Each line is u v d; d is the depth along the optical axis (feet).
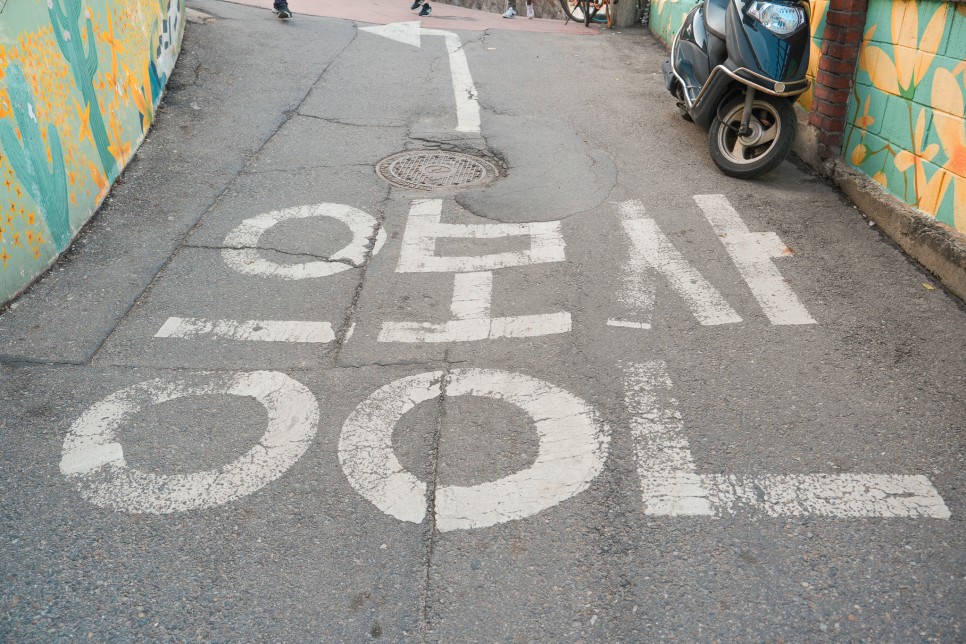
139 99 22.27
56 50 17.19
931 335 14.01
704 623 8.59
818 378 12.76
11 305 14.73
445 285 15.78
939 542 9.61
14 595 8.94
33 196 15.56
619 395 12.41
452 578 9.21
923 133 17.06
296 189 19.92
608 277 16.02
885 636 8.41
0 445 11.28
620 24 42.52
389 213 18.83
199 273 16.05
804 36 19.56
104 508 10.24
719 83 20.79
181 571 9.31
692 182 20.76
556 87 29.43
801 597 8.88
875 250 17.13
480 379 12.86
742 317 14.56
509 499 10.37
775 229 18.08
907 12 17.60
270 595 9.00
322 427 11.74
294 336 14.05
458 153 22.68
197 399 12.34
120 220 18.04
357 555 9.54
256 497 10.44
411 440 11.47
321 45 32.83
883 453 11.09
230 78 27.66
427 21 40.83
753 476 10.68
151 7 24.77
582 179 20.92
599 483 10.62
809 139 21.71
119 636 8.48
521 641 8.43
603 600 8.89
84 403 12.21
